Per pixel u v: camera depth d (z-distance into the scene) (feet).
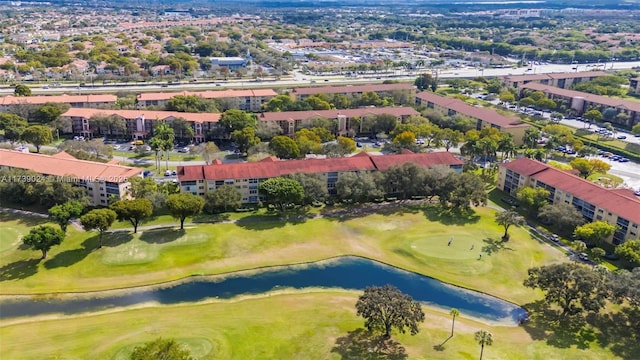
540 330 395.34
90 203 582.76
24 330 384.06
